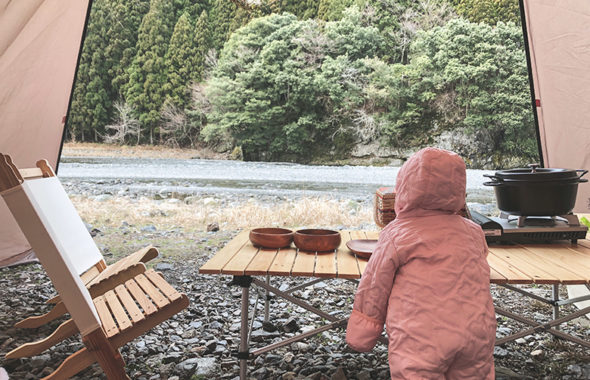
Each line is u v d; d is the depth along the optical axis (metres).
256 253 2.25
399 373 1.57
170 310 2.10
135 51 24.64
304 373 2.39
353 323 1.77
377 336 1.75
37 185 2.43
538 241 2.51
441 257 1.66
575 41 4.08
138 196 11.06
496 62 21.78
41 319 2.94
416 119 22.62
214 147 24.30
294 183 14.68
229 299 3.62
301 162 23.47
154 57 24.25
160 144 24.45
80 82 24.02
